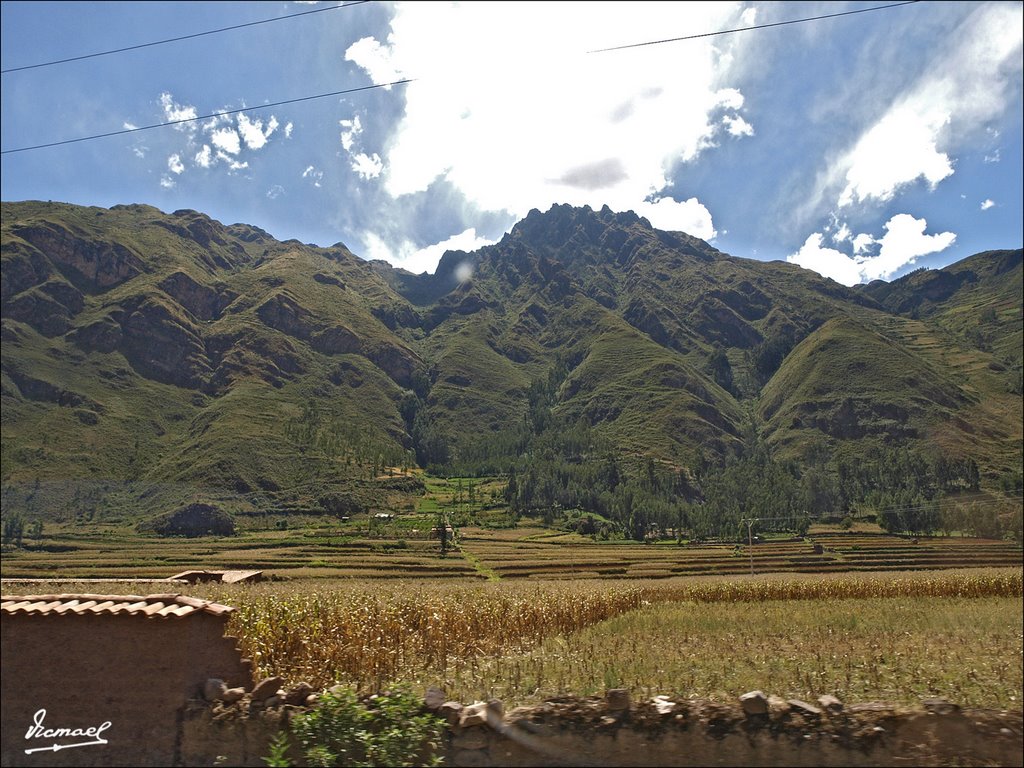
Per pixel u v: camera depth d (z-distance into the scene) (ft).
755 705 34.86
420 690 40.11
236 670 39.96
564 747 34.32
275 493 549.54
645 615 96.53
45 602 39.73
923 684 41.14
